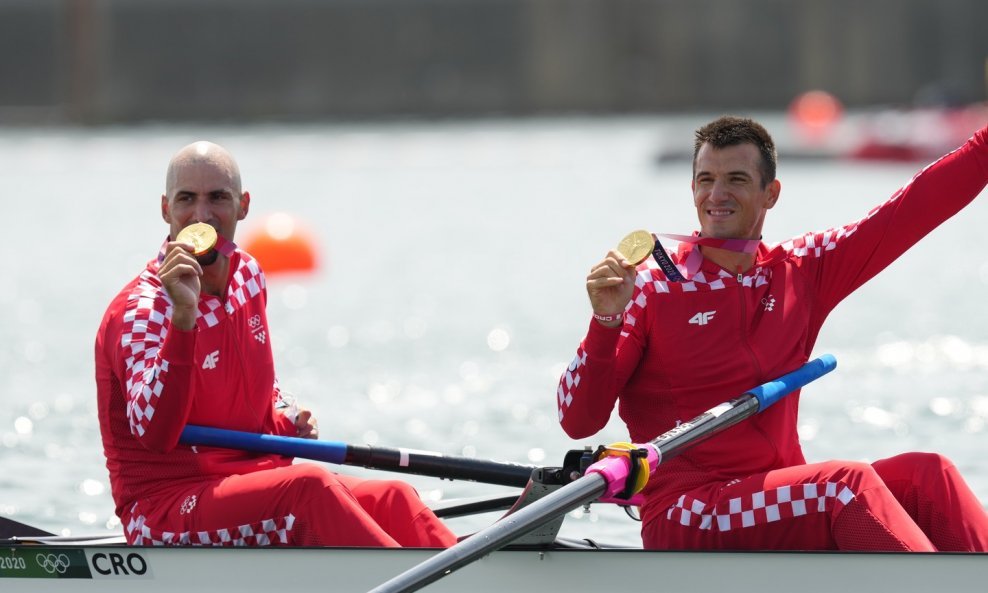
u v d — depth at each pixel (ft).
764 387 58.59
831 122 513.86
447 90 636.89
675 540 59.11
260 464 63.46
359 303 189.16
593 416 59.31
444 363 143.33
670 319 60.59
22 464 101.24
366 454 64.18
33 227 285.64
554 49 633.20
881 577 54.29
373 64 636.07
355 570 56.13
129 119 624.18
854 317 167.73
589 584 56.13
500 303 185.88
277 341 158.81
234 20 631.97
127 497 61.87
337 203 328.29
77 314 179.22
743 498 57.57
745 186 60.23
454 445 106.73
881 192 317.63
